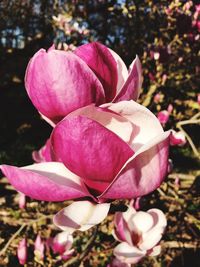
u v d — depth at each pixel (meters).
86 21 2.31
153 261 1.45
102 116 0.23
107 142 0.21
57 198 0.23
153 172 0.22
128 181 0.21
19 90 4.04
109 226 1.28
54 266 0.84
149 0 1.90
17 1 3.43
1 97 3.97
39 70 0.23
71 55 0.23
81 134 0.21
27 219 1.72
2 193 2.28
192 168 2.82
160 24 1.93
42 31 3.31
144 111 0.23
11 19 3.52
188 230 1.62
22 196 1.20
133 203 0.67
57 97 0.23
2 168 0.23
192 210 1.49
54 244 0.75
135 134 0.23
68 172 0.24
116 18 2.23
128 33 2.17
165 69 1.84
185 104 2.01
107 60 0.26
